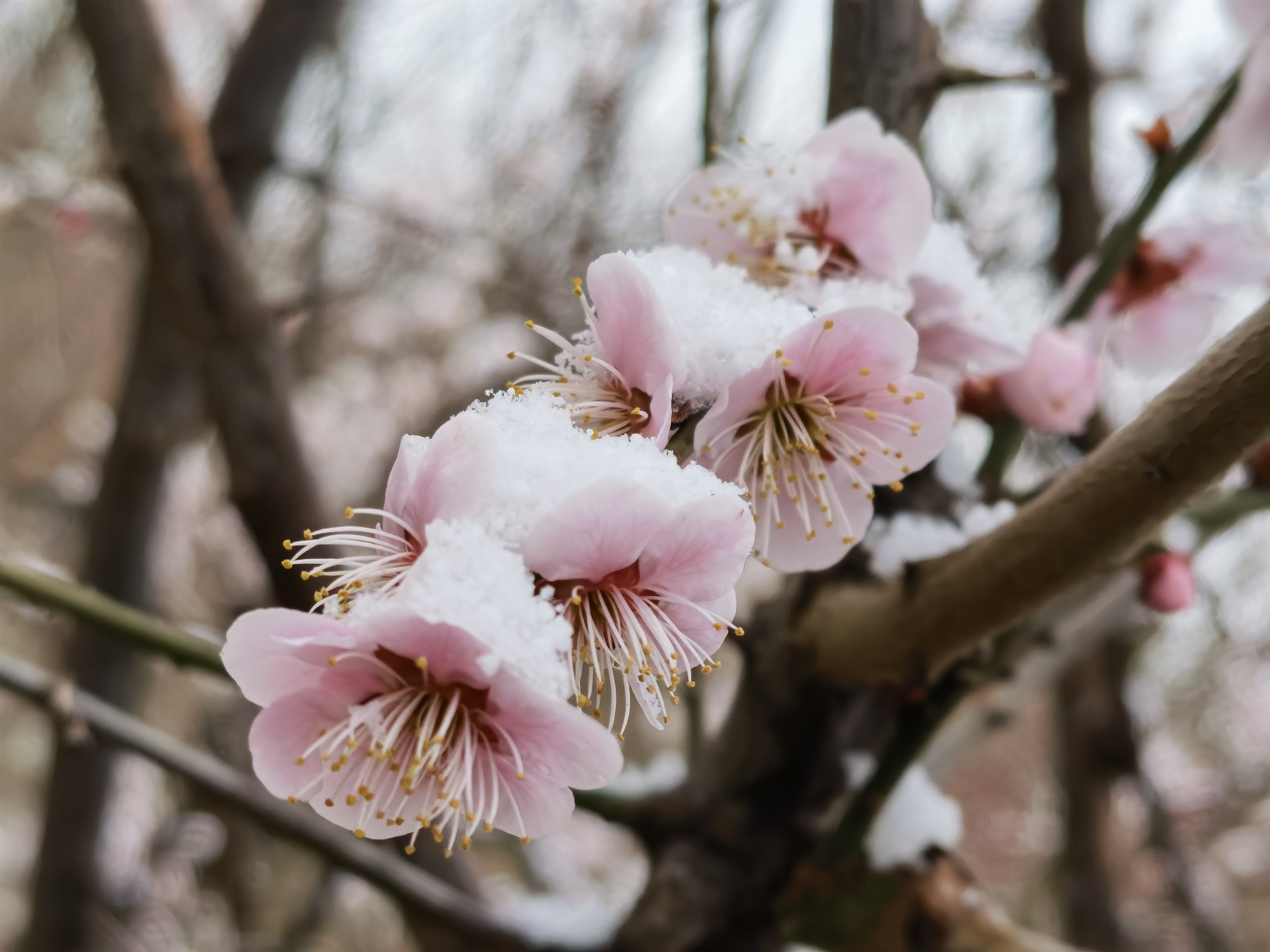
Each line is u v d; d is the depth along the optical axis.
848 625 0.13
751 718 0.14
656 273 0.10
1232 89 0.13
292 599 0.18
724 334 0.10
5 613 0.48
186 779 0.16
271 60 0.27
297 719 0.09
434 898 0.16
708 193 0.12
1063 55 0.30
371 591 0.09
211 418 0.18
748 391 0.10
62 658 0.30
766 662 0.14
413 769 0.08
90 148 0.39
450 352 0.51
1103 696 0.31
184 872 0.36
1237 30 0.14
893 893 0.14
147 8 0.17
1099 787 0.31
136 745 0.16
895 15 0.14
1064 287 0.17
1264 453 0.16
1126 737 0.31
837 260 0.12
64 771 0.29
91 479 0.54
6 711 0.67
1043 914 0.44
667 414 0.09
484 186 0.45
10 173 0.32
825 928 0.15
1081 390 0.13
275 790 0.09
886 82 0.14
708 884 0.15
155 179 0.17
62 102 0.41
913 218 0.11
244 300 0.18
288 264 0.41
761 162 0.12
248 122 0.26
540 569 0.08
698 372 0.10
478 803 0.09
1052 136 0.31
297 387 0.43
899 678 0.13
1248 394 0.09
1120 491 0.10
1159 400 0.10
